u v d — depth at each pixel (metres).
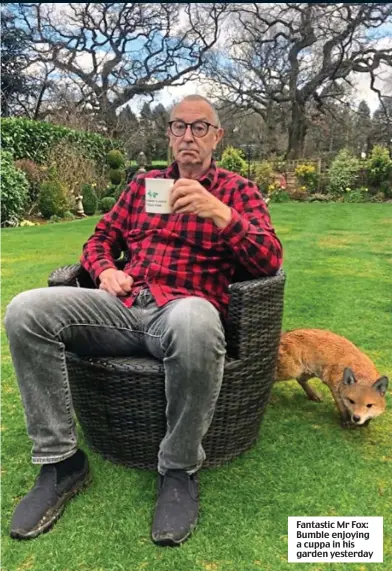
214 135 1.81
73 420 1.56
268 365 1.73
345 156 13.35
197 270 1.70
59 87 16.89
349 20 16.14
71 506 1.54
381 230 7.20
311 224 7.87
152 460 1.68
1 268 4.78
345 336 2.91
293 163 15.10
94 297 1.59
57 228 7.69
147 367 1.54
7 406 2.17
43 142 10.03
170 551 1.37
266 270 1.64
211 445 1.67
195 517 1.46
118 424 1.65
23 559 1.35
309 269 4.67
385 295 3.79
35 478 1.67
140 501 1.56
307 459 1.78
